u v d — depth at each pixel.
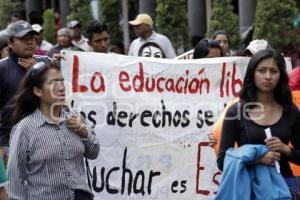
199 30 25.42
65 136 7.20
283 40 17.25
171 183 10.06
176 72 10.15
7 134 9.67
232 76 10.36
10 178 7.16
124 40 30.06
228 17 20.44
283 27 17.50
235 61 10.35
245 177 6.95
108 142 9.88
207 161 10.16
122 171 9.91
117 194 9.89
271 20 17.52
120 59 9.92
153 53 14.31
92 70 9.80
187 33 22.45
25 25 9.77
